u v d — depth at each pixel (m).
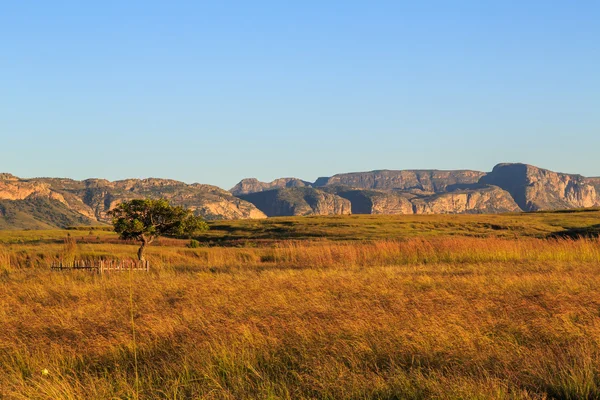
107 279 24.75
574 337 11.50
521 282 19.28
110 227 104.25
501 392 8.52
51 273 27.73
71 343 12.57
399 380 9.32
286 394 9.02
